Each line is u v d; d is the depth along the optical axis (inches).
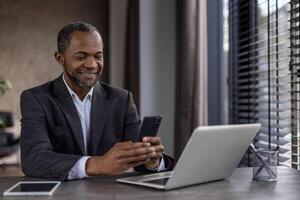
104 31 175.6
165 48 130.2
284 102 86.5
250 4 104.5
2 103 180.5
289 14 84.6
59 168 50.4
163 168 57.1
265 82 99.0
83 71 59.4
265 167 50.7
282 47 89.1
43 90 62.1
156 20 130.0
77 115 61.1
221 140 46.7
